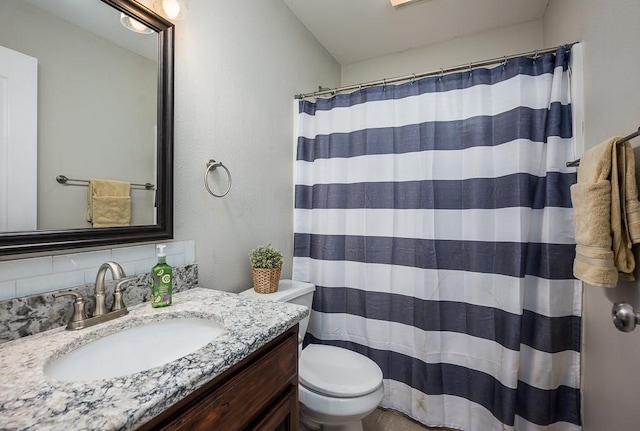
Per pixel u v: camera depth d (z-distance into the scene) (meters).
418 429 1.54
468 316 1.51
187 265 1.16
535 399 1.33
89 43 0.87
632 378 0.90
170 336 0.88
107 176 0.90
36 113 0.76
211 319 0.87
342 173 1.80
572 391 1.32
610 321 1.05
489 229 1.46
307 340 1.86
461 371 1.52
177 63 1.13
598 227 0.94
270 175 1.68
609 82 1.04
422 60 2.30
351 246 1.77
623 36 0.94
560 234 1.32
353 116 1.77
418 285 1.58
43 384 0.52
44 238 0.76
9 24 0.71
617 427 0.99
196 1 1.22
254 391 0.72
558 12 1.61
